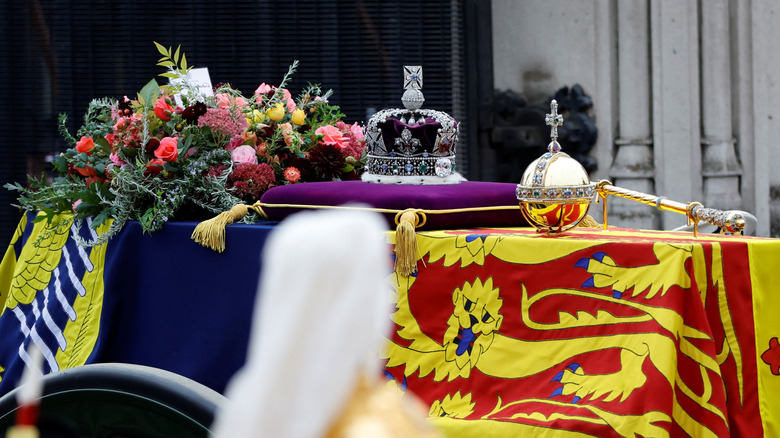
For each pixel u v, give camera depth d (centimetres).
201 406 714
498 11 2348
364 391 361
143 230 988
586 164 2305
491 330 759
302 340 342
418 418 368
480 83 2372
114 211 1024
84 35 2417
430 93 2330
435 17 2316
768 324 729
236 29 2359
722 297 708
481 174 2389
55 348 1060
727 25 2241
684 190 2236
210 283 930
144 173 1027
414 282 802
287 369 342
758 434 716
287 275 345
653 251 697
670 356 655
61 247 1131
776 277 736
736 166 2266
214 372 916
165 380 729
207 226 923
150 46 2397
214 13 2361
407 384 785
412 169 977
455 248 789
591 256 725
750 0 2241
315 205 906
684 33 2216
